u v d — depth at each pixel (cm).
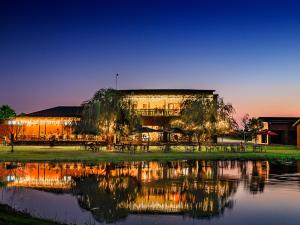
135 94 7925
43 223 1434
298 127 6750
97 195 2184
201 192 2281
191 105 6106
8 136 7112
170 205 1938
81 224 1588
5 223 1333
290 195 2181
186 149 5659
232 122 6206
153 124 7362
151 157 4350
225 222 1627
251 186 2492
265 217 1706
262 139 8762
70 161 3884
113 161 3972
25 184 2536
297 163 3984
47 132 7350
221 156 4578
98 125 5362
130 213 1781
